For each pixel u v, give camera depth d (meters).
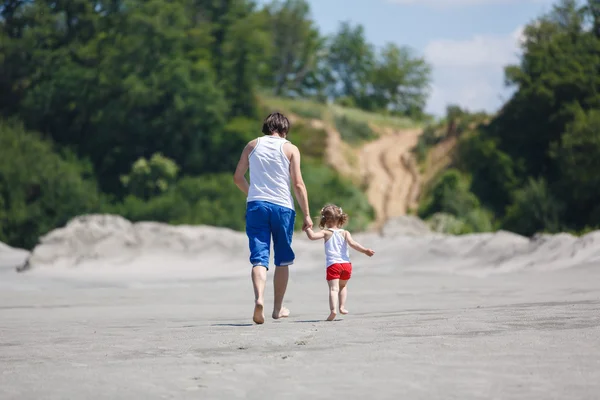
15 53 124.69
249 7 148.75
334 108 172.62
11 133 108.00
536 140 119.38
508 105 122.19
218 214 108.44
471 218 111.50
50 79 124.94
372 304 18.56
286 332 11.24
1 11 128.50
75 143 124.69
